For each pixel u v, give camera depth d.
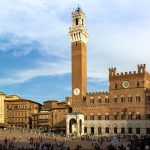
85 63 182.12
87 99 174.50
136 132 156.88
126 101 162.00
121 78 165.00
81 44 179.38
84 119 173.62
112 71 168.50
